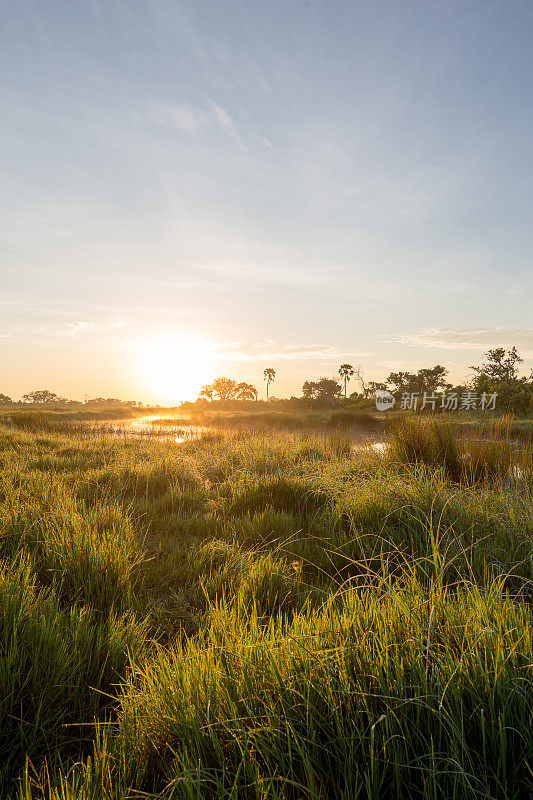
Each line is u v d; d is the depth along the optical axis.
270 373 115.06
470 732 1.62
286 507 5.72
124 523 4.54
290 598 3.21
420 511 4.27
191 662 2.11
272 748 1.61
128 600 3.09
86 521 4.23
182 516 5.44
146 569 3.75
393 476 5.69
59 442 12.94
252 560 3.92
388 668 1.81
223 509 5.65
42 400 128.75
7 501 4.89
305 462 7.84
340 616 2.34
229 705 1.78
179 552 4.21
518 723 1.59
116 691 2.25
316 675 1.85
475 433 8.47
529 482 6.03
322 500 5.80
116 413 44.69
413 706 1.69
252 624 2.42
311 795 1.35
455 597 2.57
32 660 2.18
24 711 2.03
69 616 2.77
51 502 5.02
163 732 1.80
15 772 1.75
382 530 4.15
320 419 26.62
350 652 1.92
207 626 2.81
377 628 2.12
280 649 2.06
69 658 2.22
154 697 1.93
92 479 6.65
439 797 1.42
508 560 3.37
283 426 23.92
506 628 2.06
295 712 1.73
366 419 23.66
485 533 3.98
